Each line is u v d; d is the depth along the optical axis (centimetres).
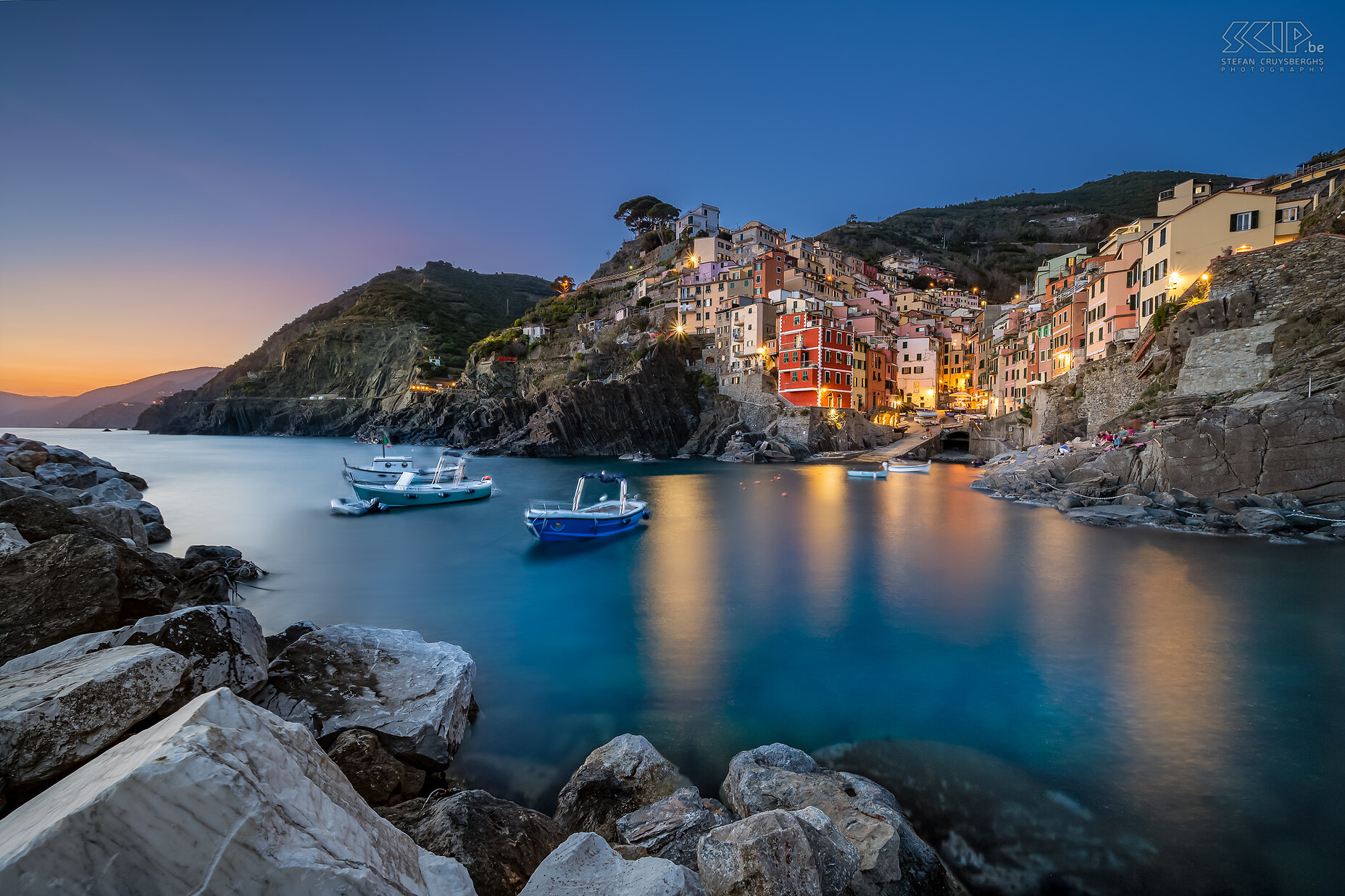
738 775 1011
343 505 4500
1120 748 1241
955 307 14500
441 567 2905
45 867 291
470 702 1334
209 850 316
